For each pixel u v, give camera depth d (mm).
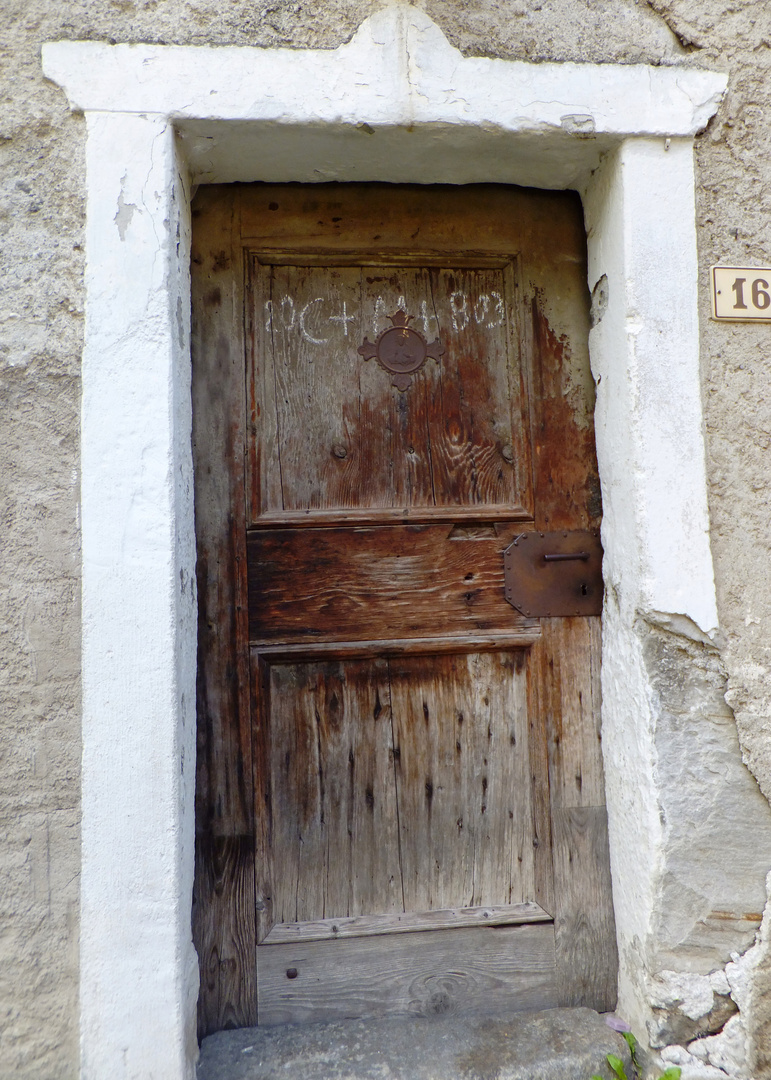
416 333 1894
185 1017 1471
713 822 1629
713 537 1664
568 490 1900
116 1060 1425
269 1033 1699
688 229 1682
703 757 1636
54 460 1500
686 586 1646
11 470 1490
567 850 1851
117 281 1517
